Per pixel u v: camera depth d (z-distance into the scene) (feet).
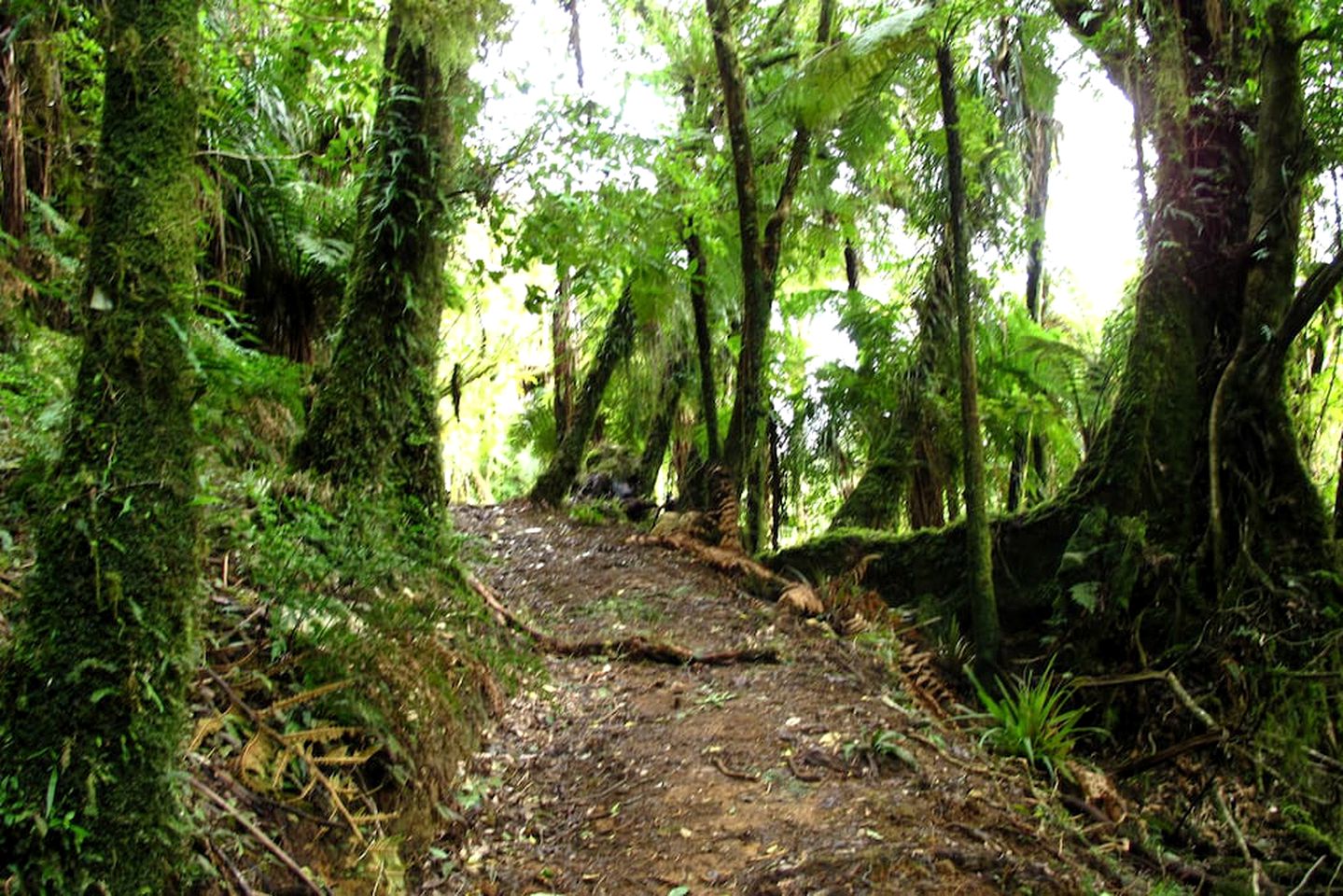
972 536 21.63
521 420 43.21
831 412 34.12
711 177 29.78
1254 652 19.90
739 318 34.65
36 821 6.04
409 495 16.48
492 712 14.03
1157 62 23.65
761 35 30.30
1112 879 12.51
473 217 16.65
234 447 15.17
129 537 6.45
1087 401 32.04
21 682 6.34
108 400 6.50
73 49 14.58
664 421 36.42
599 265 18.22
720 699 16.56
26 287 14.26
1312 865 15.78
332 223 23.98
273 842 8.29
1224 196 23.66
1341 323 23.86
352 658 11.03
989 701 18.28
